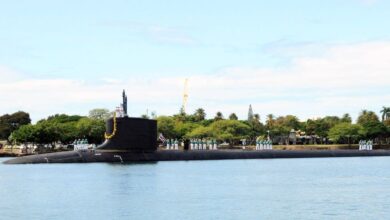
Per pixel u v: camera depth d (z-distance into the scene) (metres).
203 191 47.62
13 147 160.62
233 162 102.69
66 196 43.72
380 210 37.47
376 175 67.75
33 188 49.19
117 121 75.31
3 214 35.66
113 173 63.53
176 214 35.53
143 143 76.56
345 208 38.34
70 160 76.69
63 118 179.25
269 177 63.47
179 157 85.12
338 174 69.44
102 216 34.84
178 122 188.25
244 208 38.03
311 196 44.88
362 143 127.69
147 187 50.16
